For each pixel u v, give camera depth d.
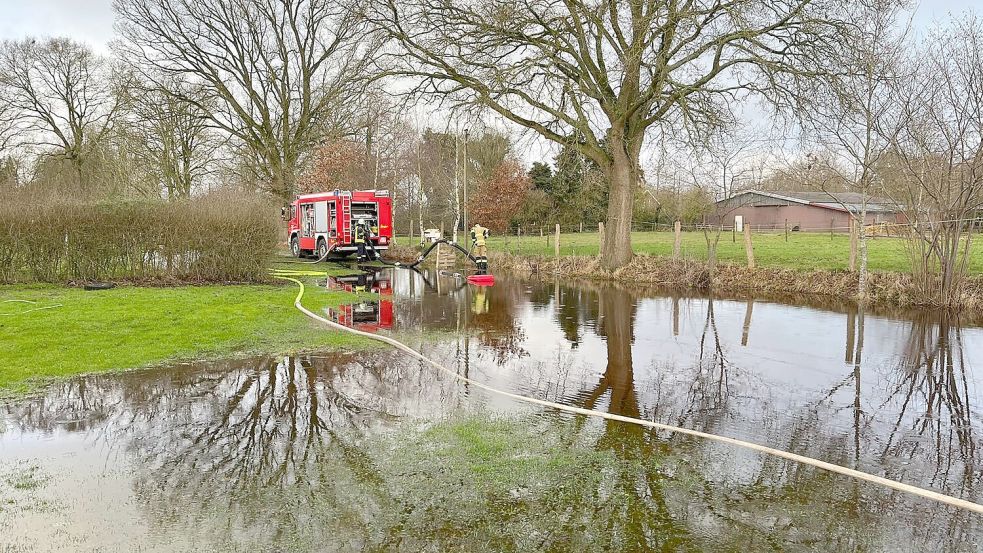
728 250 21.84
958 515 3.96
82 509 3.98
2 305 11.16
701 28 14.84
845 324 10.66
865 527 3.82
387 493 4.21
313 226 23.75
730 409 6.11
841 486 4.37
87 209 14.48
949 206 11.69
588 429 5.47
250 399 6.23
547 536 3.69
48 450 4.92
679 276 17.20
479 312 12.26
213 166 29.61
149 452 4.89
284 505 4.03
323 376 7.11
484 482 4.38
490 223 37.09
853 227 14.20
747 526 3.82
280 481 4.38
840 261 16.73
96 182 27.00
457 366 7.77
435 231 23.39
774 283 15.26
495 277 19.92
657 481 4.43
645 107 17.91
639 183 25.45
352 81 19.59
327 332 9.52
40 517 3.87
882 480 4.41
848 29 13.81
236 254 15.68
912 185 12.12
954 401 6.34
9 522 3.80
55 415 5.71
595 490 4.28
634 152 19.02
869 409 6.11
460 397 6.39
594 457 4.84
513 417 5.78
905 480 4.48
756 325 10.75
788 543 3.63
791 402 6.34
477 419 5.70
